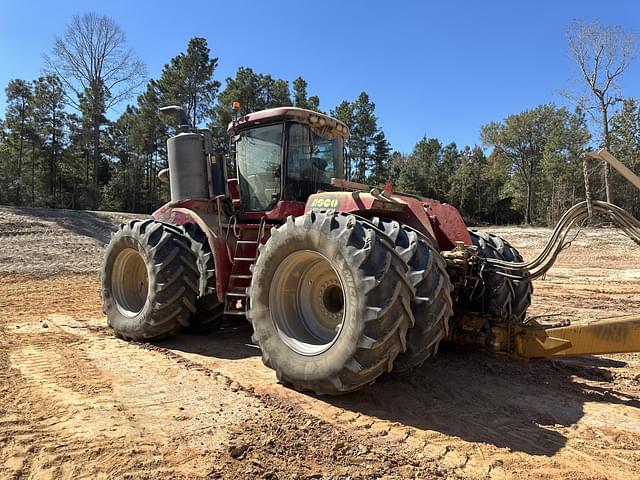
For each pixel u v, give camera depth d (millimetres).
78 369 4398
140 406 3520
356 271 3365
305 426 3203
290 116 5449
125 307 5867
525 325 3979
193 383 4059
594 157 3586
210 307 5578
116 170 50312
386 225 3758
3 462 2674
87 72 39094
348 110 53188
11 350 5012
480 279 4605
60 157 44219
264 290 4027
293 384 3816
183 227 5727
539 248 20875
